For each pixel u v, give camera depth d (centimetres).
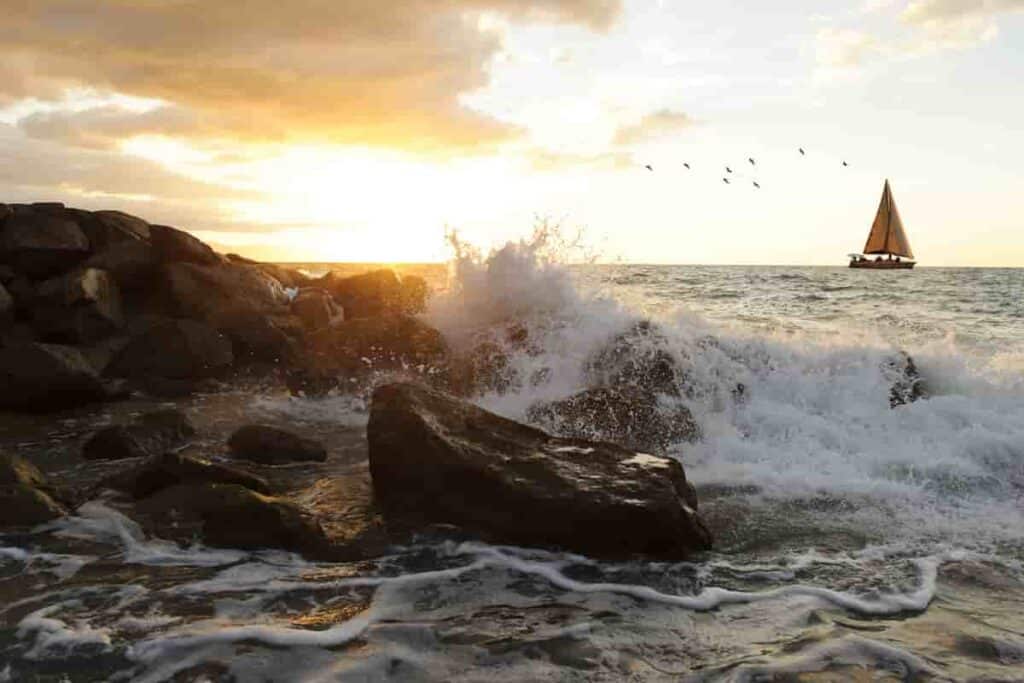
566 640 395
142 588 454
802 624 414
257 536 517
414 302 1608
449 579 472
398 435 581
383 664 369
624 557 510
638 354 920
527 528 526
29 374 927
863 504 618
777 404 850
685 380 878
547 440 616
